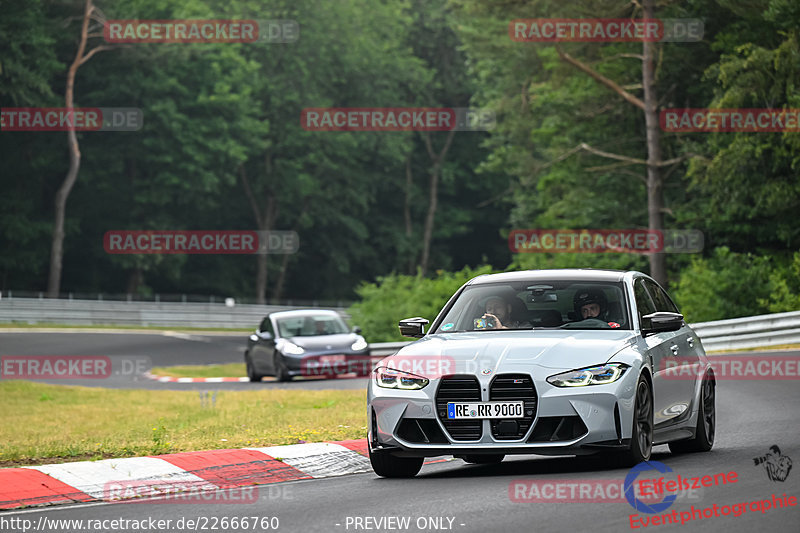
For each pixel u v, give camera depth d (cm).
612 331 3319
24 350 12300
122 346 13212
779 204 11306
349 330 9081
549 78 14688
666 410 3372
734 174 11375
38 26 19162
